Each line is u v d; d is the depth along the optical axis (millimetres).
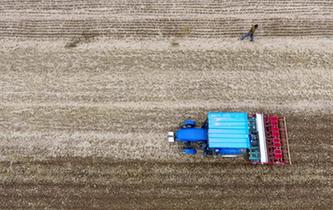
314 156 12078
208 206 11539
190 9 14602
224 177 11883
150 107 12805
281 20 14328
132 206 11586
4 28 14305
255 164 12031
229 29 14195
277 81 13172
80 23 14367
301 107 12766
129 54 13758
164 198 11648
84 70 13461
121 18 14469
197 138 11406
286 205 11539
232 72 13352
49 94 13055
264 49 13750
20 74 13391
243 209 11500
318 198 11609
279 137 11836
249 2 14633
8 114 12734
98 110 12781
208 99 12914
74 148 12266
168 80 13250
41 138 12398
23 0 14680
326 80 13203
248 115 12609
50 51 13836
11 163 12078
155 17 14469
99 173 11961
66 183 11852
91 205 11617
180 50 13805
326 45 13844
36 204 11625
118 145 12281
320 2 14617
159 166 12031
